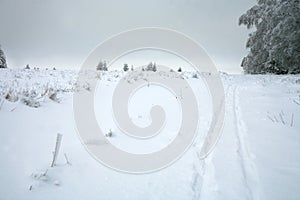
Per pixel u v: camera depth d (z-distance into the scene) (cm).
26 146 357
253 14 2461
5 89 702
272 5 2064
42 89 778
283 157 358
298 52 1927
